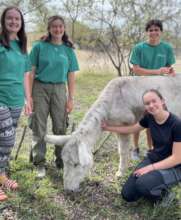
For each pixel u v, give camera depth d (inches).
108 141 274.5
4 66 175.8
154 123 183.9
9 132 184.7
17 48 181.9
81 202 188.9
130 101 213.6
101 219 178.2
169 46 239.0
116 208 187.0
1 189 193.3
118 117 211.3
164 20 549.3
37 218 174.6
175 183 181.9
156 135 184.2
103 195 196.9
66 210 182.9
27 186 197.2
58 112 208.4
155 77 221.8
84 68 615.5
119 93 212.7
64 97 208.5
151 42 235.5
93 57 633.6
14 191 193.9
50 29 198.1
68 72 211.6
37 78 203.8
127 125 215.5
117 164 233.9
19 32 182.5
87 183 207.0
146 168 183.0
